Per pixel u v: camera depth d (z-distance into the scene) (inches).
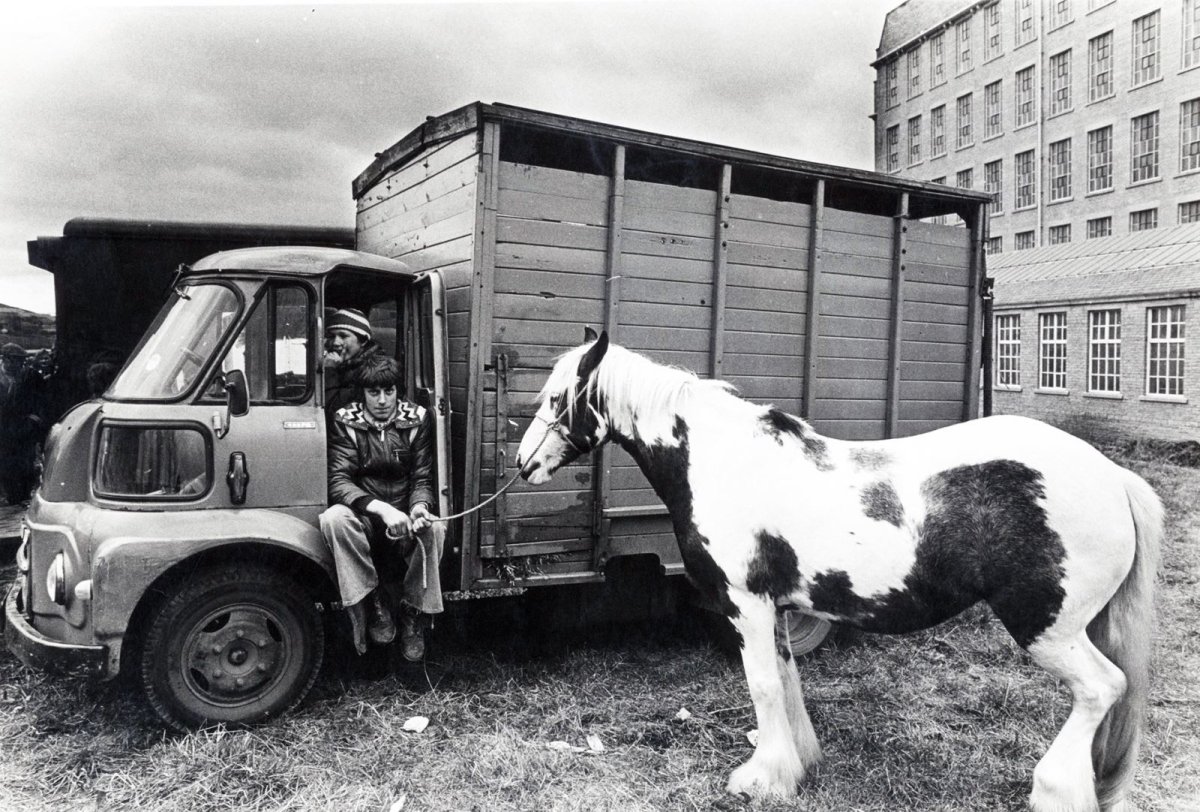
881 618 101.5
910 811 104.3
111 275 235.1
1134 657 95.6
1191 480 332.2
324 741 119.6
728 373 157.8
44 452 138.6
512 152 169.6
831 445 108.4
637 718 132.6
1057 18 647.1
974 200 186.4
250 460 123.3
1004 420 102.5
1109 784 96.6
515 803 104.4
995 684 149.2
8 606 129.4
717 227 154.3
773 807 102.3
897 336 177.6
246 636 122.3
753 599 107.4
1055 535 92.4
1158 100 574.6
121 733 120.3
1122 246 567.8
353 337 137.5
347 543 122.7
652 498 150.7
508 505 136.1
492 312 133.7
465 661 155.9
